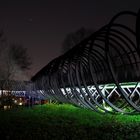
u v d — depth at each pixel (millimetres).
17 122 13602
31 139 8969
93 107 14125
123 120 12281
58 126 11641
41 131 10438
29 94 36250
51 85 20594
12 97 28422
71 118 14133
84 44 12273
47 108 22359
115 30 11719
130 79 12172
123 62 12992
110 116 13438
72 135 9336
